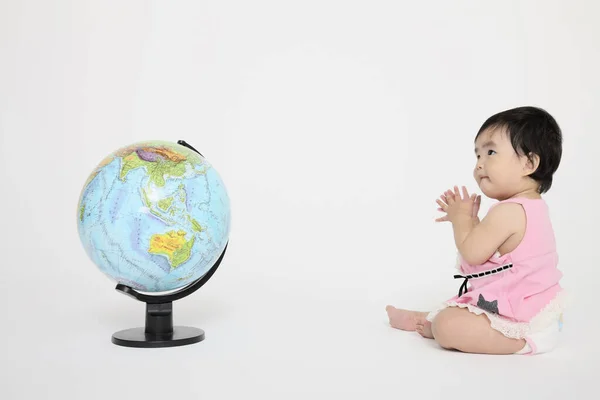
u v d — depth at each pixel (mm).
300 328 1907
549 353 1689
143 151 1672
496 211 1671
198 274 1709
